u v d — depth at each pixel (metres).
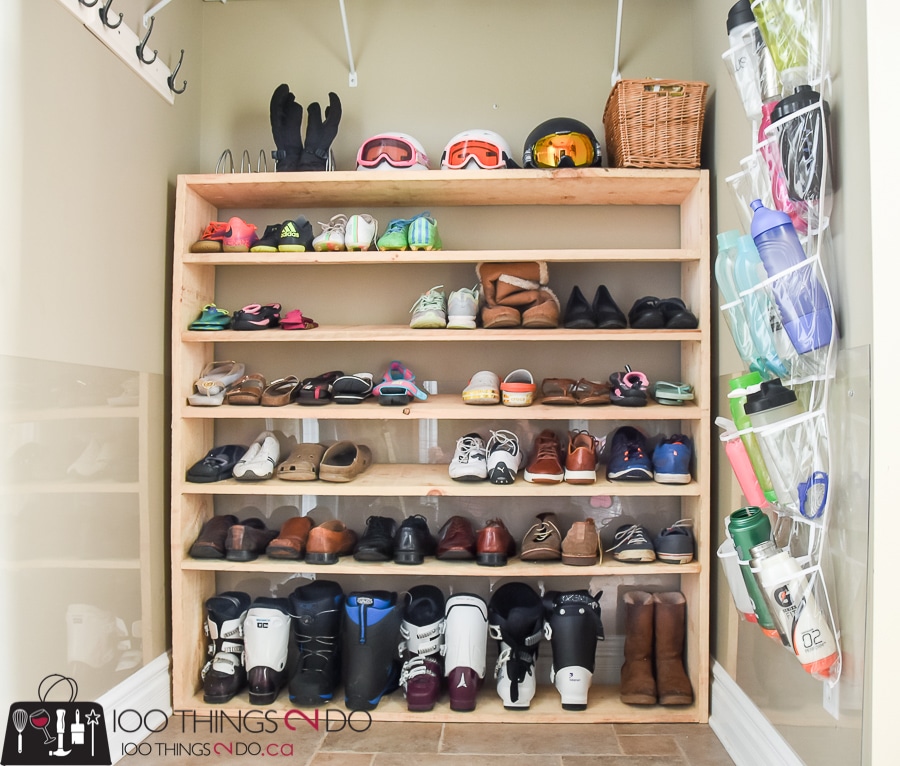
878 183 1.27
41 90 1.65
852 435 1.36
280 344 2.51
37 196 1.63
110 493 1.92
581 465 2.16
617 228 2.45
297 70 2.56
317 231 2.51
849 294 1.37
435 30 2.55
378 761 1.89
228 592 2.35
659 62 2.50
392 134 2.29
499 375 2.46
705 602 2.15
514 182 2.22
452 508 2.46
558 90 2.51
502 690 2.15
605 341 2.45
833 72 1.43
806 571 1.38
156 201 2.22
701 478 2.16
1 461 1.50
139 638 2.07
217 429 2.50
